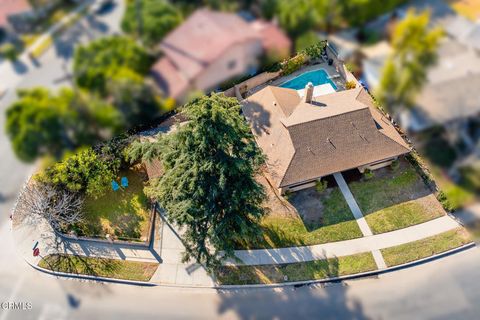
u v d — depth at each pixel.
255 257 22.61
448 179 11.34
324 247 22.73
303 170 23.44
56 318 20.86
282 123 24.28
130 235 23.62
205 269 22.25
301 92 28.48
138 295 21.67
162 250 23.17
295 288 21.52
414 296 20.88
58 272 22.53
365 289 21.28
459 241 22.28
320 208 24.12
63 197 22.44
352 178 25.28
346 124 24.11
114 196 25.09
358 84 26.84
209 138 17.23
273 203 24.48
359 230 23.20
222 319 20.66
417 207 23.78
